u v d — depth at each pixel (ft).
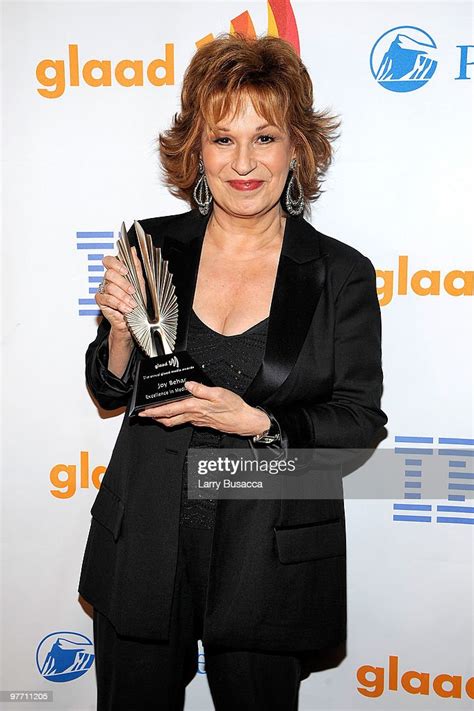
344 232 5.50
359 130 5.38
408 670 5.98
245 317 4.24
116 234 5.70
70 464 6.02
